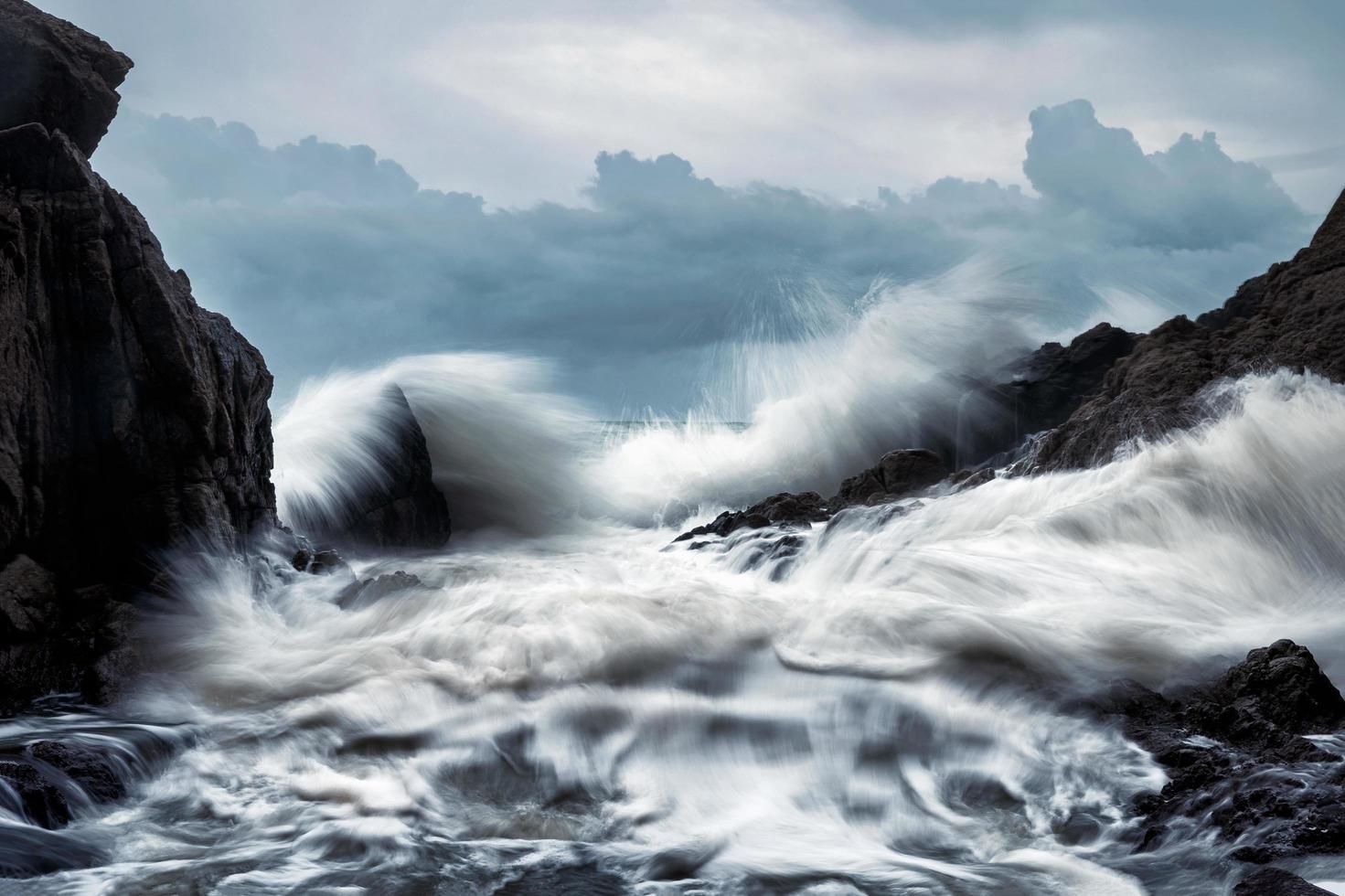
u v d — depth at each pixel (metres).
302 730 7.18
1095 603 8.75
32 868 5.14
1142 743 6.56
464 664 8.09
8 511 8.50
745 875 5.22
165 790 6.39
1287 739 6.27
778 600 9.17
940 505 11.75
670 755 6.75
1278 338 12.27
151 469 9.18
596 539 17.52
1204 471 10.38
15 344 8.66
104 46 10.62
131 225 9.58
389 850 5.53
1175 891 4.88
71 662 8.21
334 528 14.64
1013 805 6.06
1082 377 17.12
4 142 9.27
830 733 6.91
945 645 7.95
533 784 6.46
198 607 8.92
